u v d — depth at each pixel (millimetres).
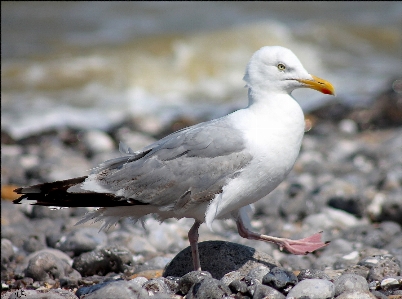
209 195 8367
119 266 9789
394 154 17516
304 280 7426
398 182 14492
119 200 8438
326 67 28359
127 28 31500
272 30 30125
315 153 18031
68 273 9562
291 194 13586
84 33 30609
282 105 8609
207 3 36281
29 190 8453
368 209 12930
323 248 10828
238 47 28625
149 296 7258
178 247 11227
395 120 22000
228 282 7863
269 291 7289
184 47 28188
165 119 22875
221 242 8859
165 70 26828
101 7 34875
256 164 8359
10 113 22891
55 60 27078
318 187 14109
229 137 8398
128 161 8695
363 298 7195
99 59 27188
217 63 27547
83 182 8500
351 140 20250
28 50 27891
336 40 31094
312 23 32469
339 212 12703
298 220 12922
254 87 8836
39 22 31859
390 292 7836
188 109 23969
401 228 12289
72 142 20391
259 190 8578
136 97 25109
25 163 17422
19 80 25453
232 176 8344
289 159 8594
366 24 33250
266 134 8438
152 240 11227
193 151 8414
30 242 11141
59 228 12086
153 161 8500
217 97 25469
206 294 7379
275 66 8734
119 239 11000
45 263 9367
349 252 10156
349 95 24469
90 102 24406
